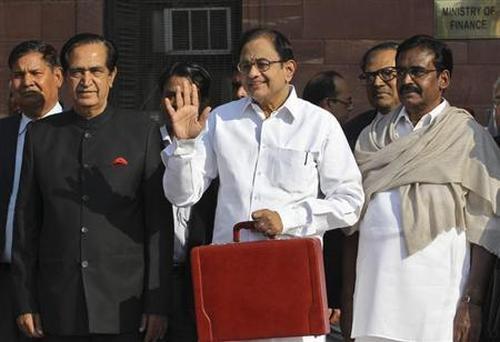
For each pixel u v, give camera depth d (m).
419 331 6.86
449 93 12.41
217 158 6.89
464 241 6.96
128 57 13.14
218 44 13.20
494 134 8.01
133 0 13.14
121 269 7.10
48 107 8.17
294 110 6.80
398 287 6.89
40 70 8.09
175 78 8.20
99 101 7.20
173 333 7.64
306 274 6.33
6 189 7.96
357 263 7.14
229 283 6.38
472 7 12.34
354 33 12.43
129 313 7.11
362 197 6.83
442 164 6.92
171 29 13.27
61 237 7.11
